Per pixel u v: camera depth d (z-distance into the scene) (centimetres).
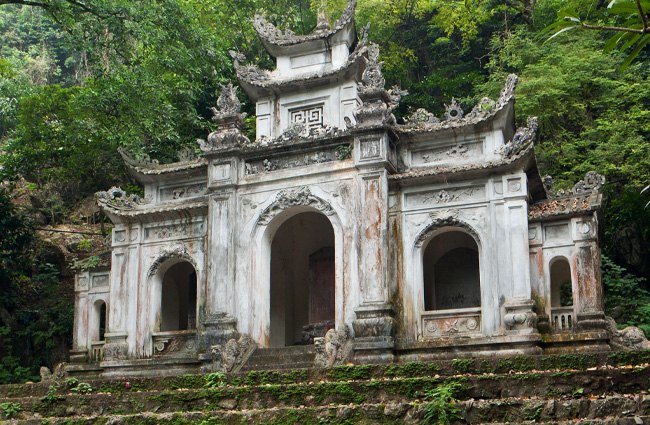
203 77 2669
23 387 1549
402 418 1153
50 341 2452
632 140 2559
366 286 1780
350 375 1342
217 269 1941
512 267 1712
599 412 1058
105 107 2369
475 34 3219
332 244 2316
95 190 3434
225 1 3053
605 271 2289
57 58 4938
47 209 3331
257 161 2006
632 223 2403
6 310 2502
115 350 2034
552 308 1733
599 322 1648
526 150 1731
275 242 2269
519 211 1742
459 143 1878
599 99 2828
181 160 2194
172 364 1944
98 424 1336
